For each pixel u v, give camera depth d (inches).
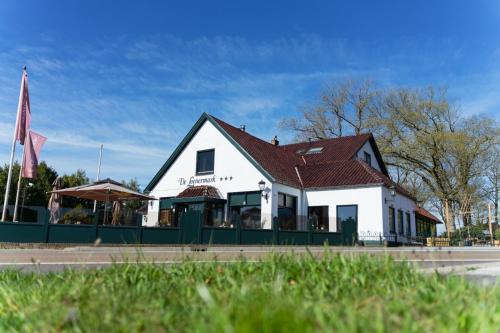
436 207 1787.6
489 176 1609.3
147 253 501.4
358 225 885.2
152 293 147.3
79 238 576.1
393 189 917.8
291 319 85.8
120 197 837.8
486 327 89.2
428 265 311.4
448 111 1555.1
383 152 1582.2
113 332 102.6
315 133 1785.2
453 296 121.3
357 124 1734.7
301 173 1031.0
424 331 89.0
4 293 163.3
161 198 1024.2
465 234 1229.7
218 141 969.5
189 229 663.1
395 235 919.0
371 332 85.7
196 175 985.5
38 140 820.0
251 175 904.3
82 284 160.9
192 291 144.4
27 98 801.6
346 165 989.2
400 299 120.3
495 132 1531.7
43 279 198.5
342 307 108.9
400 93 1593.3
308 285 144.9
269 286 143.6
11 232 539.2
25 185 1683.1
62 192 761.6
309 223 792.3
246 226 767.1
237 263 190.1
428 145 1541.6
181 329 99.8
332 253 189.2
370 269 162.9
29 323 118.6
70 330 107.5
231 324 85.3
